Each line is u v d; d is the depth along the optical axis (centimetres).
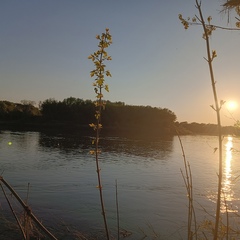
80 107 12031
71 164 3772
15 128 10300
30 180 2680
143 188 2561
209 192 2436
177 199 2195
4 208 1642
